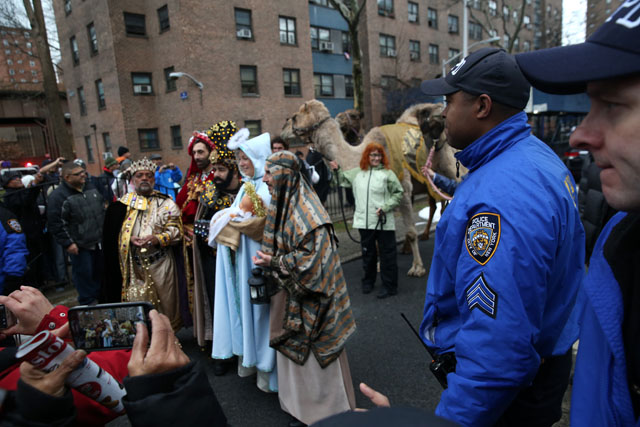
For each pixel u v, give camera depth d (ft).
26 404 2.31
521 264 2.92
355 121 17.99
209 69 52.49
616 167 1.86
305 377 6.92
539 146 3.55
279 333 7.02
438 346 4.03
